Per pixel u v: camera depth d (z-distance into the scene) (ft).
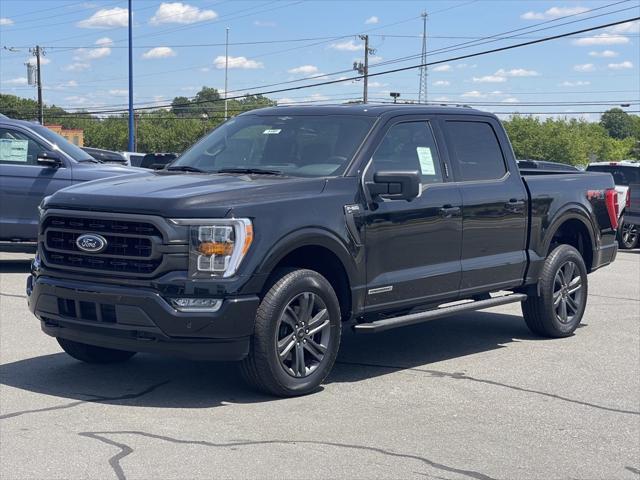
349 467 16.63
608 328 31.55
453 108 26.48
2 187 39.55
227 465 16.53
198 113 272.51
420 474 16.43
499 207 26.58
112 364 24.17
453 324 31.78
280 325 20.71
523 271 27.81
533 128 374.02
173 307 19.43
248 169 23.35
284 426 18.97
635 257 60.08
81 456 16.85
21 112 289.12
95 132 303.89
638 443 18.81
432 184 24.80
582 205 30.01
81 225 20.48
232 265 19.71
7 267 42.96
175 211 19.58
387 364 25.23
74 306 20.62
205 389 21.79
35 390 21.47
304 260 22.34
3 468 16.17
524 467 17.10
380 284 22.98
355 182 22.58
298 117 24.86
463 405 21.20
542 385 23.31
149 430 18.48
